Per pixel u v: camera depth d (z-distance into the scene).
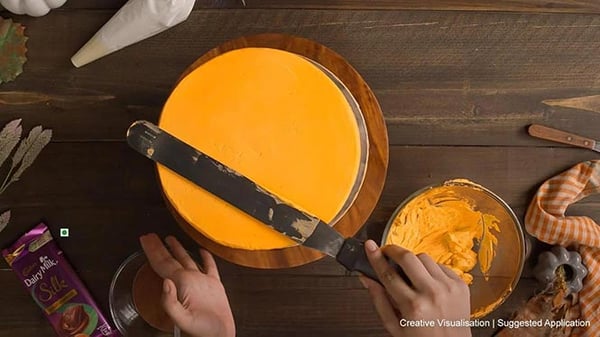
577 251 0.98
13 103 0.96
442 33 0.98
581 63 0.99
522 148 0.99
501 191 0.99
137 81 0.97
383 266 0.78
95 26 0.97
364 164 0.82
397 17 0.98
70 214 0.97
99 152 0.97
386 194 0.99
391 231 0.94
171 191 0.78
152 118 0.97
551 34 0.99
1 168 0.96
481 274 0.98
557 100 0.99
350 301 0.99
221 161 0.78
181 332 0.94
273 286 0.98
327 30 0.98
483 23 0.98
